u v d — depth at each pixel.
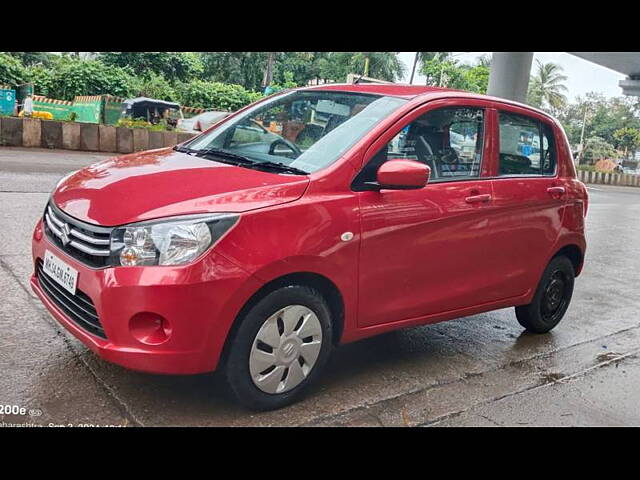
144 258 2.93
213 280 2.97
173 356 2.97
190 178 3.40
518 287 4.79
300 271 3.27
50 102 22.19
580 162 62.28
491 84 17.55
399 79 44.34
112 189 3.32
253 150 4.02
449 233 4.04
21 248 5.89
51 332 4.08
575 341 5.33
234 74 41.03
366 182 3.63
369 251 3.59
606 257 9.64
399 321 3.93
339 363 4.23
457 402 3.84
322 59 44.25
